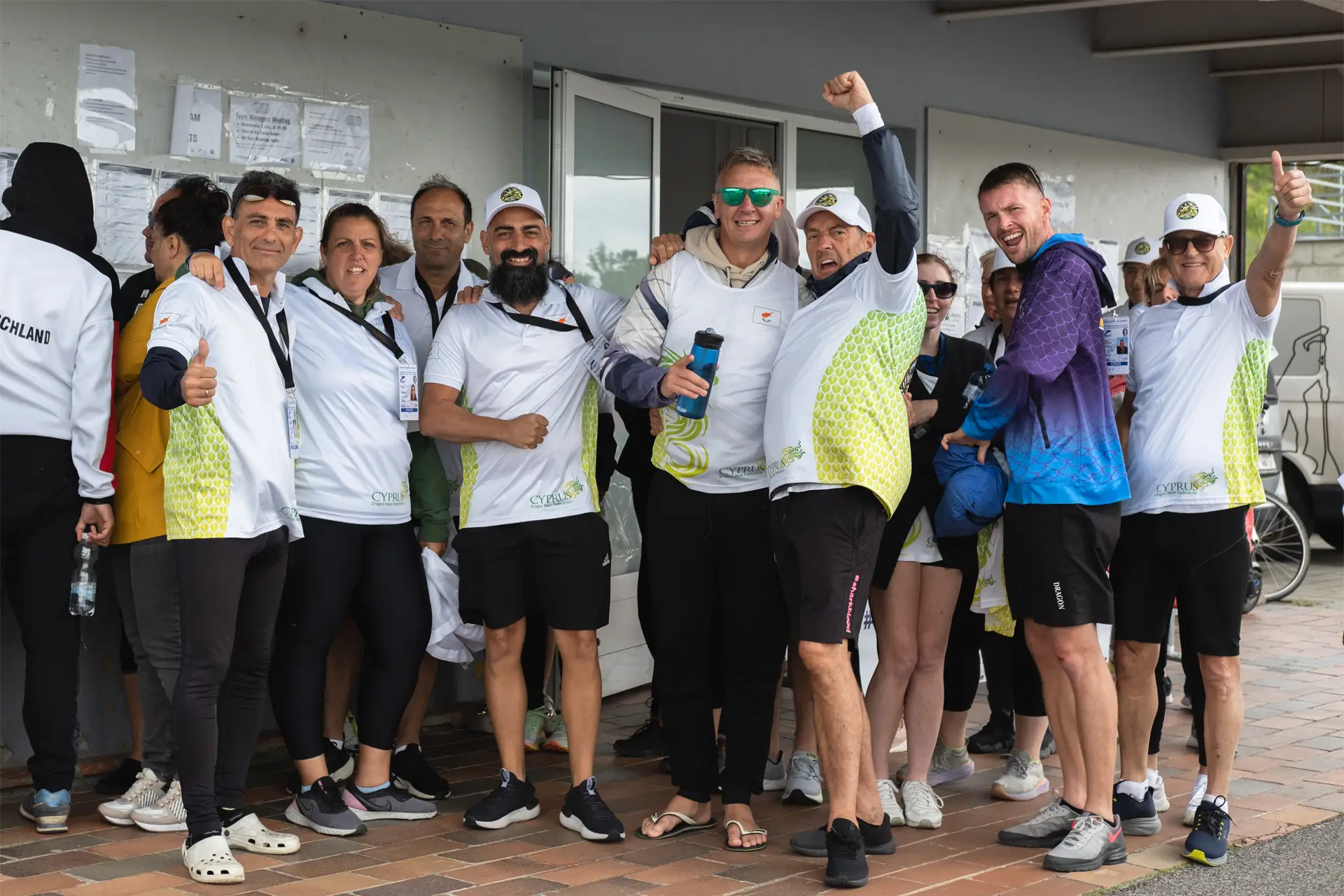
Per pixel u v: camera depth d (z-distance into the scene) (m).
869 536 3.92
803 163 7.30
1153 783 4.69
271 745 5.34
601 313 4.49
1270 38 8.45
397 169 5.69
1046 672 4.24
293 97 5.39
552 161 5.86
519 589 4.35
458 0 5.84
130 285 4.63
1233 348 4.21
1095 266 4.02
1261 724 5.98
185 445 3.79
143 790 4.37
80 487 4.19
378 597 4.41
